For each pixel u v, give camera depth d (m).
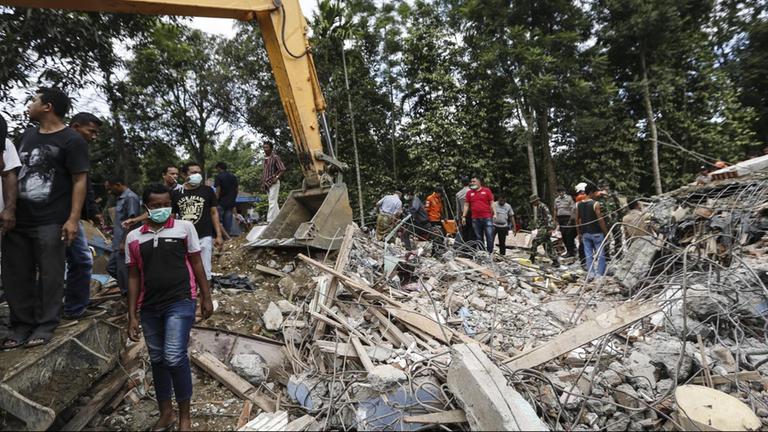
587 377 3.49
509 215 9.23
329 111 16.27
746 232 5.90
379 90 17.98
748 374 3.52
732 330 4.28
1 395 2.44
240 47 17.41
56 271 3.16
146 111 17.50
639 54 15.91
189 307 2.98
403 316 4.13
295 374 3.71
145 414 3.33
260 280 5.63
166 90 18.02
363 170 18.16
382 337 4.03
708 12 16.80
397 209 8.20
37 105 3.22
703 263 5.36
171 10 4.85
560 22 15.48
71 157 3.20
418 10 17.53
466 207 8.36
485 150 16.25
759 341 4.18
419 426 2.89
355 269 5.47
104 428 3.17
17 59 6.29
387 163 18.88
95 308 4.43
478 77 16.36
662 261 5.89
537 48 14.43
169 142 19.14
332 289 4.45
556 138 17.17
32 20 6.25
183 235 3.05
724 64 17.62
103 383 3.55
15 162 3.04
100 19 7.32
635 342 4.20
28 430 2.52
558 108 15.90
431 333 3.96
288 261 6.00
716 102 15.55
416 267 5.91
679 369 3.43
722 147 14.76
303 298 5.16
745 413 2.83
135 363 3.81
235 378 3.70
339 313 4.29
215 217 4.84
